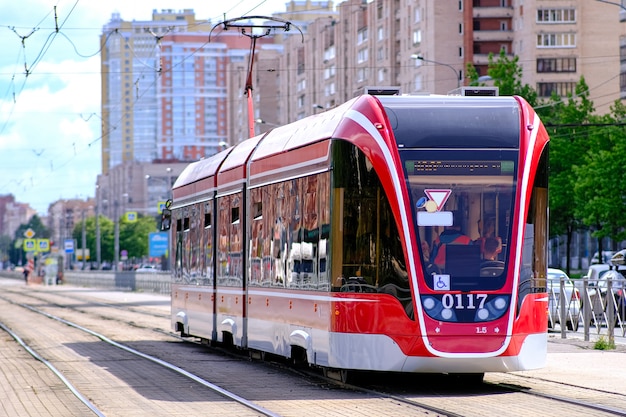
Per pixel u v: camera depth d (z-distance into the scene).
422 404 17.97
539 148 19.98
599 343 29.48
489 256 19.36
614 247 109.12
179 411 17.75
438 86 134.50
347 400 18.83
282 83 187.00
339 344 19.78
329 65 164.88
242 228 26.45
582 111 83.81
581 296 32.19
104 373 24.55
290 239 22.62
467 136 19.67
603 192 74.81
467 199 19.47
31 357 29.48
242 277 26.36
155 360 27.58
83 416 17.36
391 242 19.31
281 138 24.27
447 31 134.38
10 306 67.69
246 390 20.58
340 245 19.88
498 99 20.28
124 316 53.31
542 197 19.97
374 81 149.75
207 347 32.44
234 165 27.56
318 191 20.92
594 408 17.38
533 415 16.53
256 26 33.81
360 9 155.25
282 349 23.05
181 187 34.19
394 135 19.61
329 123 20.98
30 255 193.25
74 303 72.31
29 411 18.08
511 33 136.00
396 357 19.16
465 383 21.52
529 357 19.53
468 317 19.16
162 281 89.19
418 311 19.06
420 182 19.42
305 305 21.53
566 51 132.25
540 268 19.86
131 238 195.00
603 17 132.25
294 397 19.36
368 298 19.44
